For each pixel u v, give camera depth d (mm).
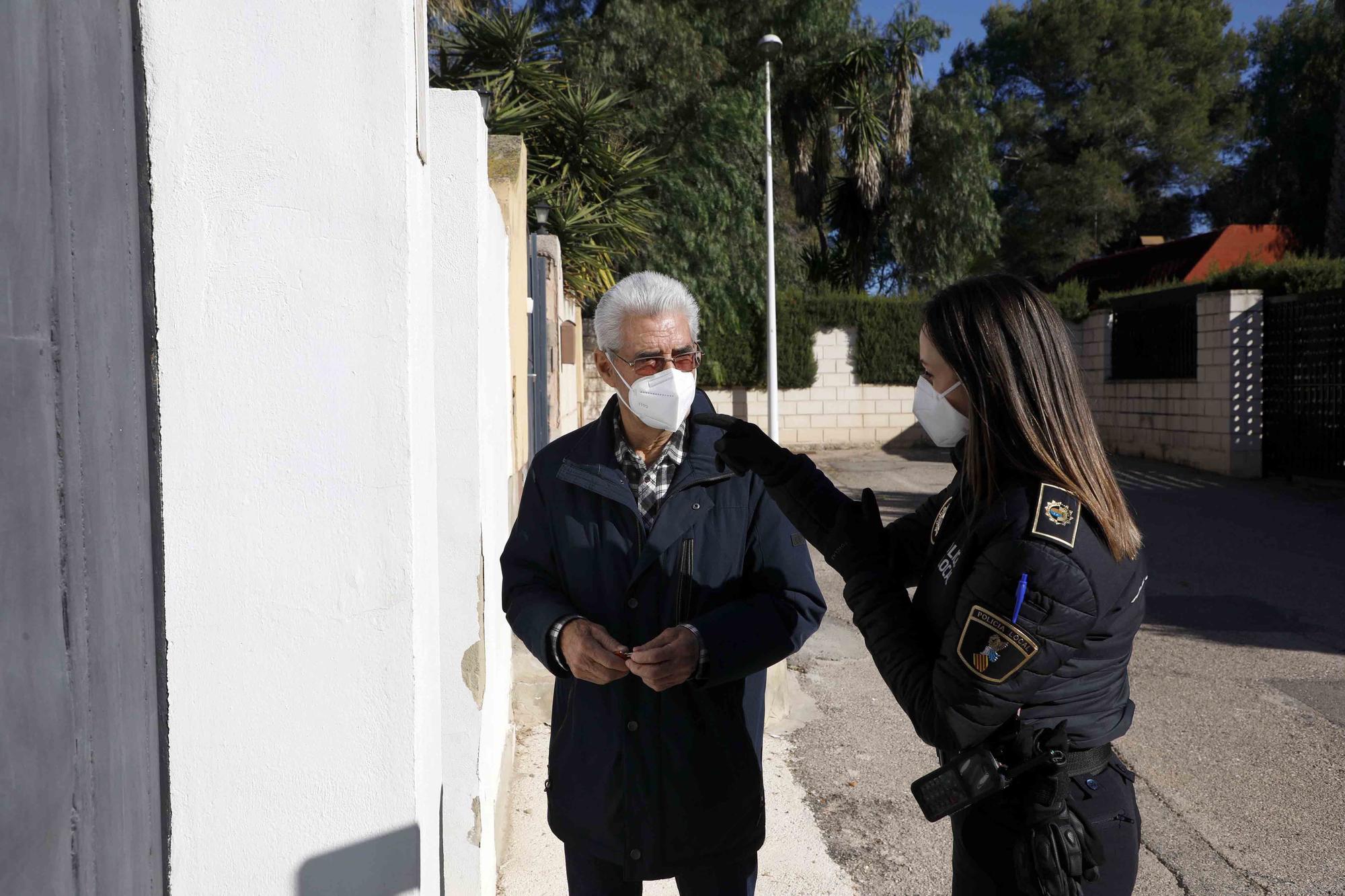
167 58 1274
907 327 17609
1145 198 33500
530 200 8625
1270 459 12359
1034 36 31844
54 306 972
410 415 1346
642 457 1979
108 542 1105
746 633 1757
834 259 23453
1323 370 11367
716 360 17266
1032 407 1488
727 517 1882
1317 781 3828
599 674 1732
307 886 1365
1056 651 1411
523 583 1945
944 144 21016
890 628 1615
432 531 1566
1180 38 31859
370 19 1302
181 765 1338
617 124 12414
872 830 3279
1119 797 1516
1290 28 29016
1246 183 29781
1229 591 6961
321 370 1328
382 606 1356
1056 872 1420
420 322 1444
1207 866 3174
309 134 1306
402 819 1376
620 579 1887
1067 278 31984
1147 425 14625
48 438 954
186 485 1314
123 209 1187
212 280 1304
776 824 3311
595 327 1946
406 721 1368
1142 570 1537
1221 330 12562
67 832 978
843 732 4211
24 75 913
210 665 1333
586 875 1922
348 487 1342
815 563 7969
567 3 18297
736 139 15859
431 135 2447
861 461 16031
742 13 18656
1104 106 31156
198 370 1309
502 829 3018
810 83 19734
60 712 968
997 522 1459
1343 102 20828
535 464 2027
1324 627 6031
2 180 871
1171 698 4770
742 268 16562
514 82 11281
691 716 1855
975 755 1451
